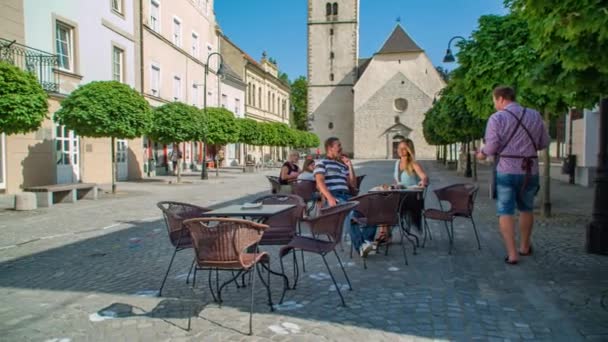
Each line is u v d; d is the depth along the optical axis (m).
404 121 61.25
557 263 6.25
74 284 5.75
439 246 7.54
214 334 4.14
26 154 16.31
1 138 15.30
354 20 64.75
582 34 3.76
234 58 45.47
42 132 17.02
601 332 4.04
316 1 65.12
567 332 4.05
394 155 61.53
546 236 7.99
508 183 6.20
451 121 18.81
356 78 65.56
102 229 9.59
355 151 62.34
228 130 26.17
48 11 16.98
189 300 5.09
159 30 27.44
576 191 15.70
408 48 61.34
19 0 15.55
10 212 12.03
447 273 5.94
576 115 19.11
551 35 4.02
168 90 28.69
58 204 13.79
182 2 30.80
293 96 92.44
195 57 33.50
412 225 7.48
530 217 6.54
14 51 15.04
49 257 7.18
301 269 6.29
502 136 6.14
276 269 6.31
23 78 10.83
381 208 6.54
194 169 35.06
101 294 5.33
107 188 19.30
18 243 8.23
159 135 21.06
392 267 6.28
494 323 4.28
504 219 6.25
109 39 21.47
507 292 5.13
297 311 4.68
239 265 4.25
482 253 6.98
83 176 19.86
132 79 23.91
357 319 4.43
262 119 52.50
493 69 8.21
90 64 19.88
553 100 7.60
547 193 9.97
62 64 18.22
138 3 24.58
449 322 4.32
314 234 5.07
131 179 24.52
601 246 6.65
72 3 18.47
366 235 7.05
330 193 6.75
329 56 65.75
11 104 10.49
